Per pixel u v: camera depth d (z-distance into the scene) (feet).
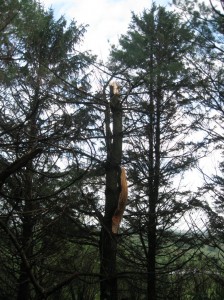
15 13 23.57
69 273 32.35
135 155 43.73
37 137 21.15
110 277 34.42
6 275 35.81
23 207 30.35
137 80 38.78
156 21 45.73
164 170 44.65
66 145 24.77
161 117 45.21
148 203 43.98
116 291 35.29
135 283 45.47
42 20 26.20
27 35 24.41
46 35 34.37
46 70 25.70
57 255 37.65
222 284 42.98
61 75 35.58
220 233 43.04
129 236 43.96
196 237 43.11
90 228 38.88
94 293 45.98
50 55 35.42
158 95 43.55
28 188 29.86
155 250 42.96
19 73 23.62
